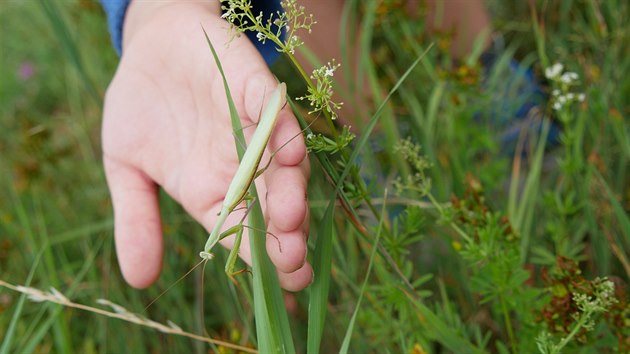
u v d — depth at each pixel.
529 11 0.55
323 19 0.47
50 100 0.66
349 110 0.47
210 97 0.30
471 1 0.52
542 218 0.41
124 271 0.33
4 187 0.53
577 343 0.31
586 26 0.50
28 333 0.36
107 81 0.55
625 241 0.39
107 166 0.34
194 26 0.31
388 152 0.41
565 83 0.37
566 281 0.30
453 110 0.43
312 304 0.26
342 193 0.27
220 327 0.43
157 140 0.32
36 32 0.66
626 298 0.31
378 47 0.55
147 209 0.33
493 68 0.52
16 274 0.45
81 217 0.50
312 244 0.35
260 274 0.25
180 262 0.44
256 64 0.28
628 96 0.44
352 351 0.36
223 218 0.25
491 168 0.41
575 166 0.38
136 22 0.37
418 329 0.33
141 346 0.41
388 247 0.32
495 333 0.38
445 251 0.41
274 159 0.26
